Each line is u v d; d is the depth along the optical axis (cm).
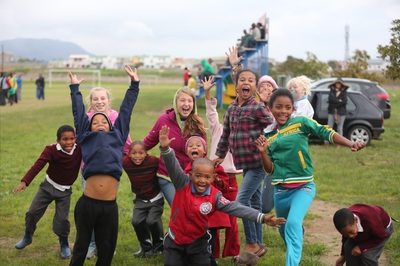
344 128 1606
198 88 2892
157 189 646
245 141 620
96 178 526
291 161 556
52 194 644
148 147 657
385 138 1795
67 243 660
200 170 511
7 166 1227
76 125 546
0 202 906
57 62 18488
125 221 802
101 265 543
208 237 538
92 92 683
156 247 659
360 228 507
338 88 1580
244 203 620
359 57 3162
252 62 2677
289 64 4762
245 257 616
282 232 588
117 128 549
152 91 5012
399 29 1416
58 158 634
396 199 961
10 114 2586
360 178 1129
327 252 677
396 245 677
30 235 663
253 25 2653
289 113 562
